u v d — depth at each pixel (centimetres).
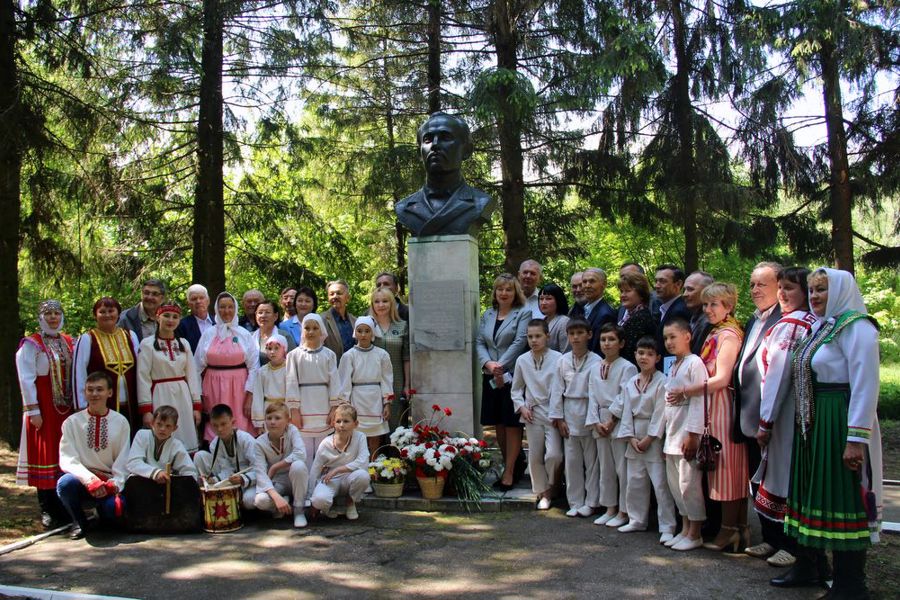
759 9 1097
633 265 574
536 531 509
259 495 526
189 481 512
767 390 405
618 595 388
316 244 1325
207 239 1125
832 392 367
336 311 675
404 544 481
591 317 597
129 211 1122
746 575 417
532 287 677
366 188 1230
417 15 1284
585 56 1051
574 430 545
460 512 564
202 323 645
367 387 607
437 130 664
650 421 493
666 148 1152
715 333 466
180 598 389
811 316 401
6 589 400
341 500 571
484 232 1428
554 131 1252
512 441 615
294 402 586
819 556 396
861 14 1054
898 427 1015
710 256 1481
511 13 1084
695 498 459
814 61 1110
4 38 836
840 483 359
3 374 831
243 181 1278
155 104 1107
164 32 1020
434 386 646
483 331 647
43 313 553
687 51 1162
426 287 652
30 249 933
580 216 1252
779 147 1145
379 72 1382
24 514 576
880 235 1393
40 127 843
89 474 505
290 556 458
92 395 515
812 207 1245
